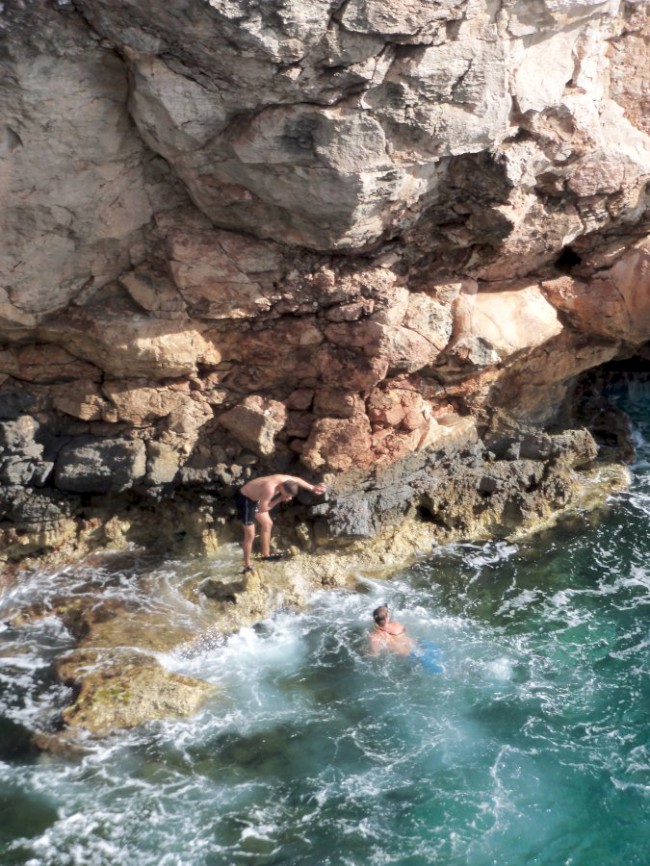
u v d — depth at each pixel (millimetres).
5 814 9711
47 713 10914
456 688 11453
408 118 10828
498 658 11953
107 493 13906
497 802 9891
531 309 13969
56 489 13609
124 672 11344
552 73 11477
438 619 12711
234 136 10812
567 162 12359
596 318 14320
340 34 9898
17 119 10453
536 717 10984
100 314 12359
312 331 12984
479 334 13547
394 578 13617
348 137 10711
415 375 13914
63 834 9500
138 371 12945
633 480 16031
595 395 18094
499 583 13484
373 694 11375
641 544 14266
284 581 13242
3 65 9969
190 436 13539
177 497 14047
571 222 13195
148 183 11672
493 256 13336
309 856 9305
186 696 11055
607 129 12648
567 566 13812
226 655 11977
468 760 10414
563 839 9484
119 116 10875
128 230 11969
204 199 11688
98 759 10344
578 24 11273
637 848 9375
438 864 9227
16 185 10992
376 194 11398
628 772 10203
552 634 12391
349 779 10188
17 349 12906
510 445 14977
